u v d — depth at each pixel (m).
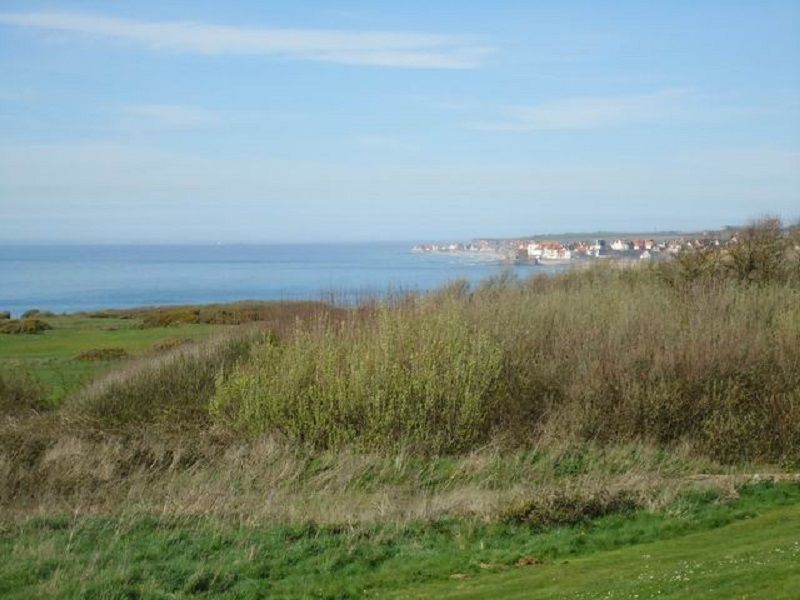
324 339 21.42
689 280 33.22
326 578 11.46
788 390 20.77
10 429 18.17
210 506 14.27
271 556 12.17
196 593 10.86
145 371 23.11
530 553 12.54
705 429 20.20
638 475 16.83
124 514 13.71
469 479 17.31
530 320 24.19
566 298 27.59
